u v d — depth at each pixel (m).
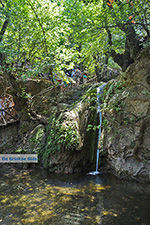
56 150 5.70
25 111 8.11
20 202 3.60
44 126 7.59
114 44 5.32
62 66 5.18
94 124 6.52
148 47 4.46
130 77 5.06
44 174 5.45
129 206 3.38
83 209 3.30
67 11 5.66
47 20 5.41
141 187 4.30
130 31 4.71
